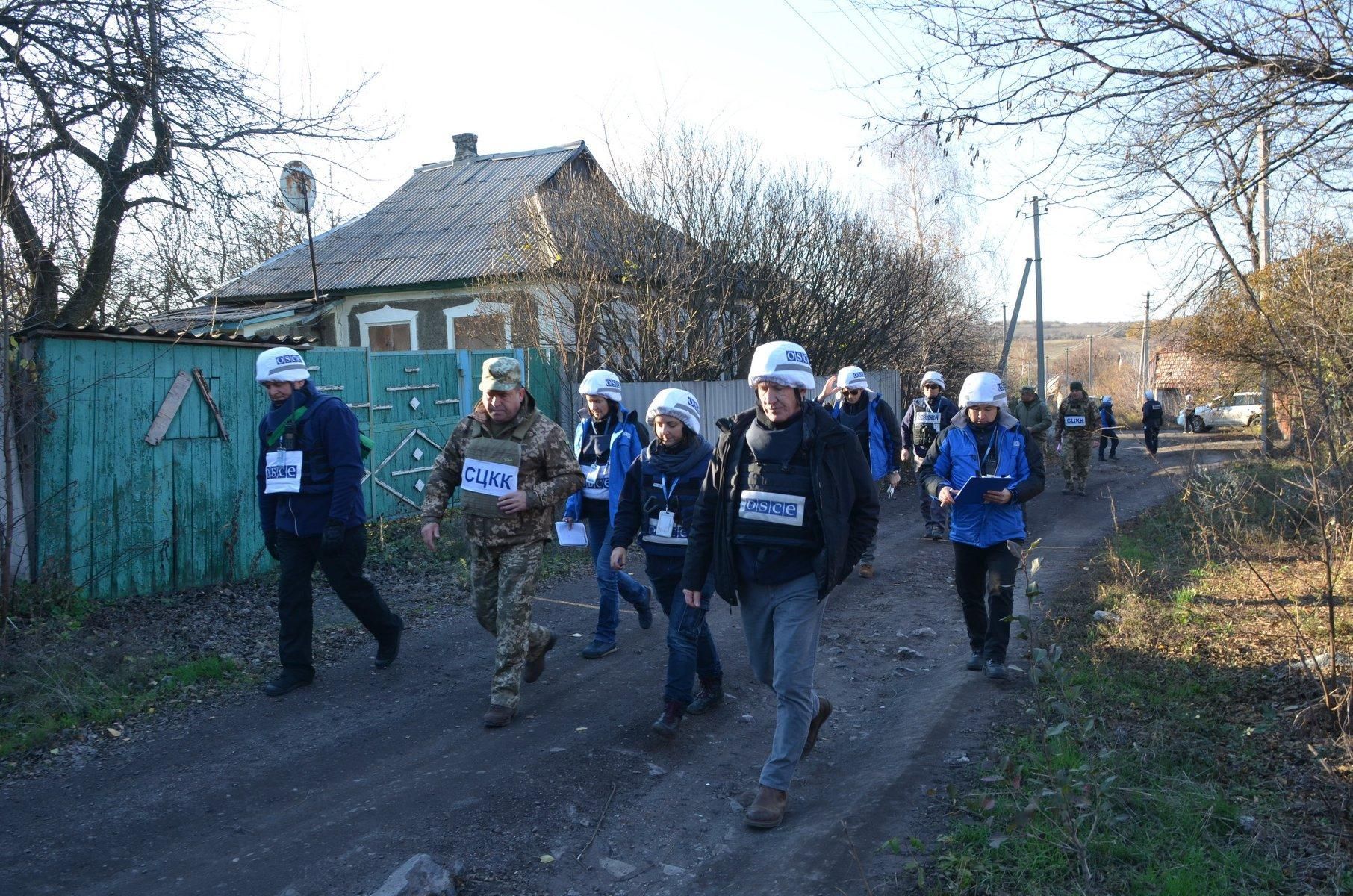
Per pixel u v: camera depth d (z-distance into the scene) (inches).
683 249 569.3
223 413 325.4
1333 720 175.9
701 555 165.5
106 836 155.6
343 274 714.2
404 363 442.3
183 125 394.0
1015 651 245.3
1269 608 265.0
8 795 170.7
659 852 151.7
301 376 221.3
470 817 160.4
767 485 157.6
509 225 574.6
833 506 154.7
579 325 533.6
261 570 339.3
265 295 719.1
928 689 222.8
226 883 141.2
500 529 202.1
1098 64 248.7
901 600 317.1
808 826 156.9
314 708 213.6
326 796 169.5
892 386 780.6
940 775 172.2
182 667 233.8
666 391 199.9
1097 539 426.6
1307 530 357.1
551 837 154.8
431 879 135.3
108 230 399.9
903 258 748.0
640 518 207.2
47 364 270.5
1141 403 1641.2
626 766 180.7
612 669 239.8
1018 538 225.5
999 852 140.0
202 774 179.2
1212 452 902.4
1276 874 132.2
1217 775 163.8
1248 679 207.6
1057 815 146.5
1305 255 251.6
